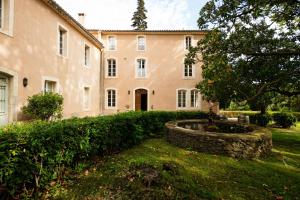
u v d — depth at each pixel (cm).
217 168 601
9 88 870
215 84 1214
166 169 536
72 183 472
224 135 732
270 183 514
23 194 387
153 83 2100
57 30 1212
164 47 2105
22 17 919
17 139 370
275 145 973
